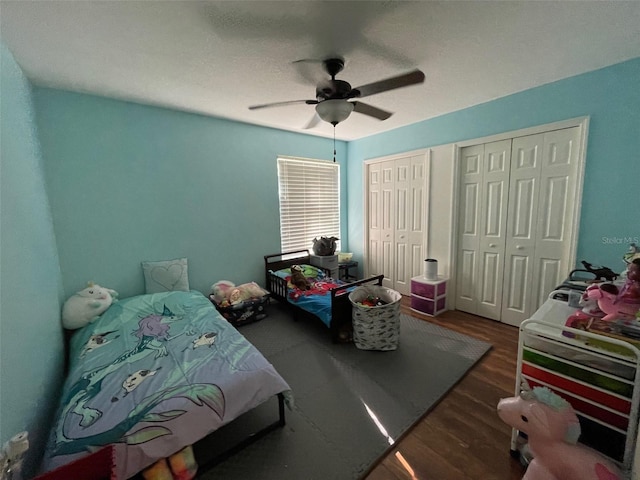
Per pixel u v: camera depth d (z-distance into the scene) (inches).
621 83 82.4
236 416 55.7
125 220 105.3
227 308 117.0
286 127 142.6
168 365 63.2
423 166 138.7
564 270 100.3
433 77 88.0
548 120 97.3
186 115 116.1
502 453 57.8
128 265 107.2
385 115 90.5
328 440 61.8
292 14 56.1
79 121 94.0
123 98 99.4
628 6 55.4
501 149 112.0
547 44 69.9
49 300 73.5
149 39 63.4
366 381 81.9
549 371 49.8
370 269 175.0
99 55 69.7
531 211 106.8
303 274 133.0
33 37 61.0
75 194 94.9
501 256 117.0
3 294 45.0
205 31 60.9
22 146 66.5
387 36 64.7
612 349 43.0
